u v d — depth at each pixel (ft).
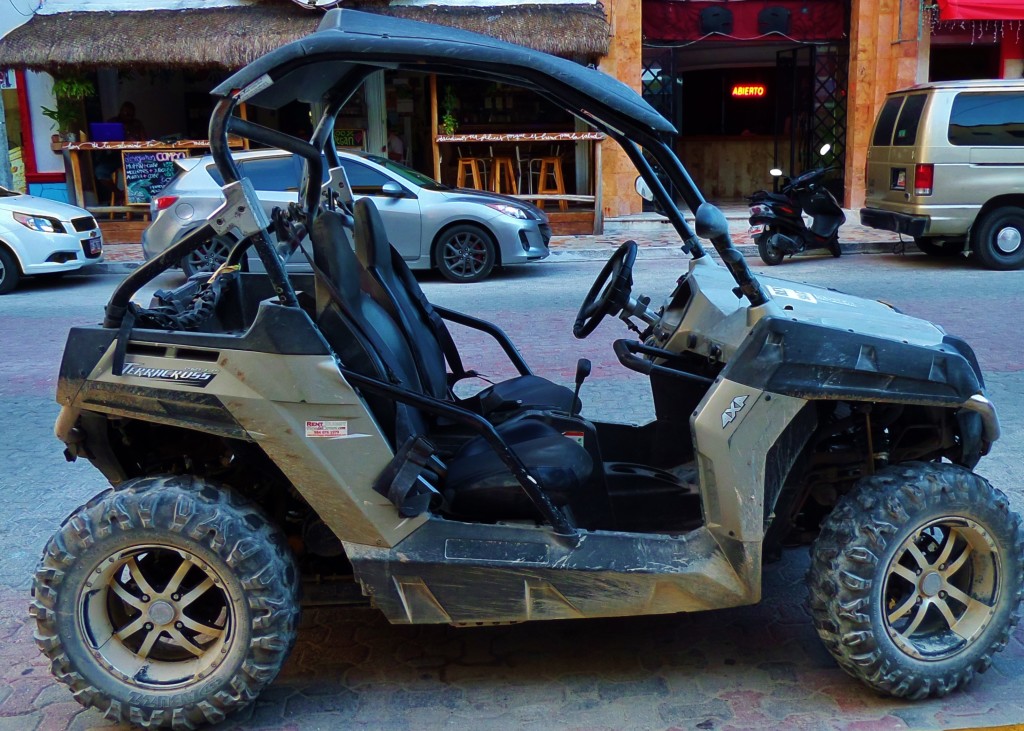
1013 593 10.73
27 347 30.17
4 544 15.61
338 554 10.94
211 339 9.95
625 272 13.39
